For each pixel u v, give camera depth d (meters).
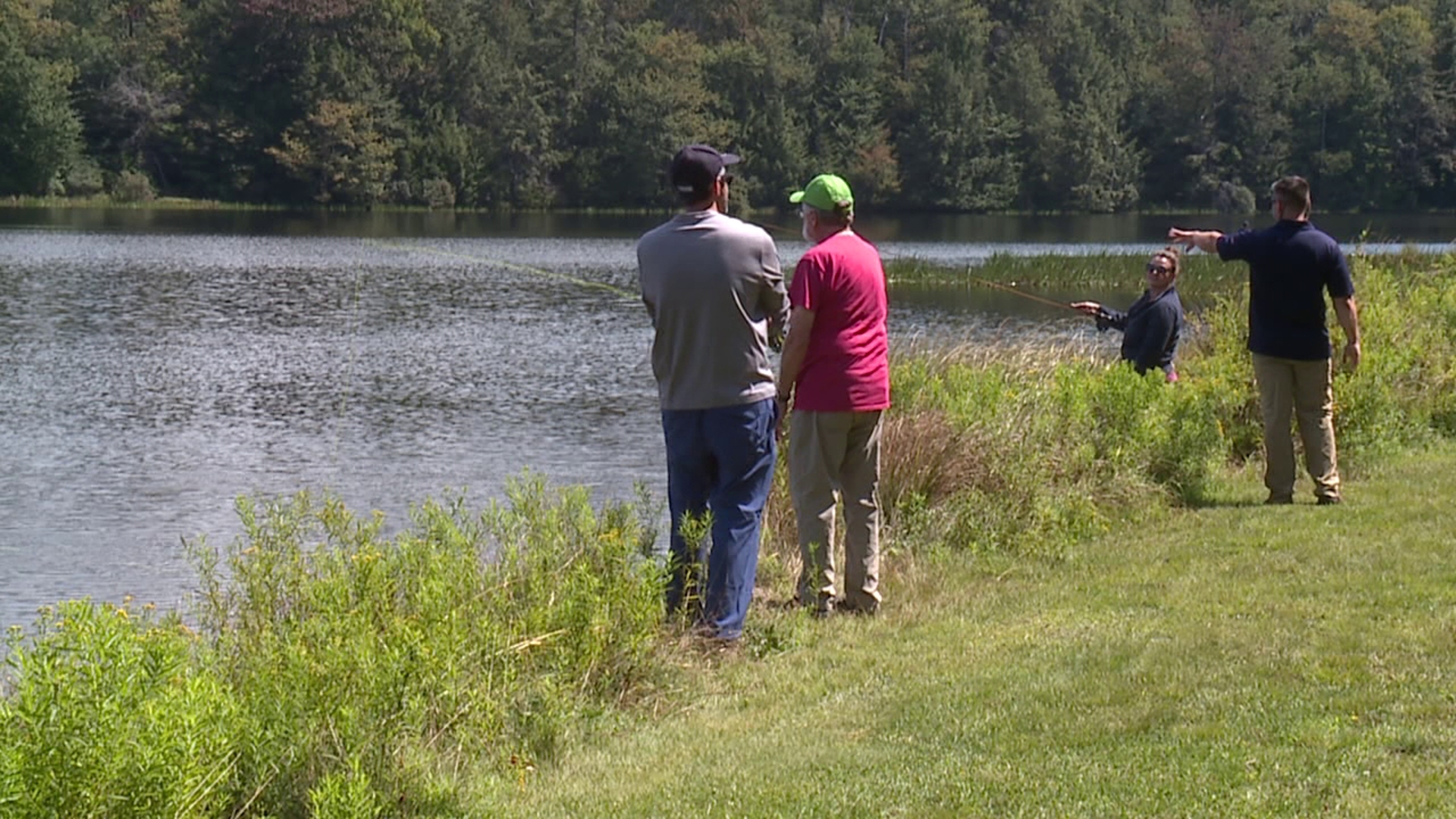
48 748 7.17
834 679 12.08
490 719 10.36
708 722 11.24
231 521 26.00
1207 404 19.86
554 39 179.50
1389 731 9.77
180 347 51.31
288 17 166.25
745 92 179.50
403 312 63.88
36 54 168.62
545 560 12.70
